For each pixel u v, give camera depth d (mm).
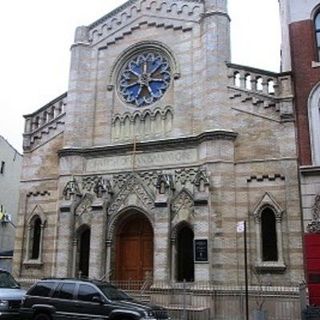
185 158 26719
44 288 19031
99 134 29953
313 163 23672
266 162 24734
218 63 26922
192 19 29141
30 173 31203
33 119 32219
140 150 28109
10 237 45094
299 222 23109
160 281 24750
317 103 24516
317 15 26312
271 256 23797
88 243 28328
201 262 24031
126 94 30281
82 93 30844
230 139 25641
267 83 25875
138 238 27828
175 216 25828
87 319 17453
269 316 22531
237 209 24656
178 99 28156
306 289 22344
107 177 28547
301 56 25562
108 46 31562
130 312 16734
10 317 20531
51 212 29609
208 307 23188
